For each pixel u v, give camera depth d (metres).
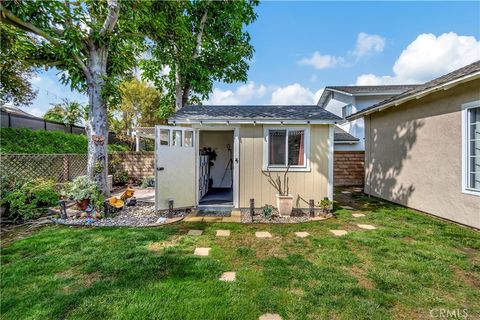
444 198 5.73
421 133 6.50
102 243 4.04
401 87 14.33
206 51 11.96
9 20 5.31
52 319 2.22
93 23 6.20
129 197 7.02
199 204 6.97
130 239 4.24
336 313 2.36
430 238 4.42
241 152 6.60
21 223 5.26
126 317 2.26
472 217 5.02
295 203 6.53
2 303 2.44
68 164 8.86
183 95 12.35
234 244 4.15
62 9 5.65
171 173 6.29
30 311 2.32
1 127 9.01
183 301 2.50
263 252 3.82
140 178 12.41
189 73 11.20
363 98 13.92
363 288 2.78
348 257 3.61
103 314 2.29
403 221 5.59
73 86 6.54
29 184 6.13
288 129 6.52
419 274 3.12
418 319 2.30
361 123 13.76
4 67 7.82
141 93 22.53
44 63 6.40
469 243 4.18
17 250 3.74
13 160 7.08
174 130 6.35
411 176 6.88
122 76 8.14
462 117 5.26
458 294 2.71
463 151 5.23
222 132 11.12
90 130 6.62
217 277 3.02
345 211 6.56
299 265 3.36
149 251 3.75
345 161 11.59
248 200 6.62
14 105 13.84
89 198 5.82
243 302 2.50
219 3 11.30
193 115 6.89
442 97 5.80
